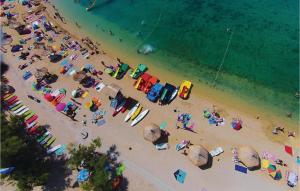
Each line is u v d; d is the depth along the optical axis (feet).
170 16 200.85
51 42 185.06
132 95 155.53
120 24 196.85
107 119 147.43
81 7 209.56
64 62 172.86
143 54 177.17
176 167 130.31
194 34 187.93
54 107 153.69
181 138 139.03
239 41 181.47
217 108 149.28
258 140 137.28
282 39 181.27
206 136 139.33
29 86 163.32
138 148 137.08
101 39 187.01
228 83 160.35
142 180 127.54
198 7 206.18
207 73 165.48
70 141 141.28
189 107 149.89
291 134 138.21
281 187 123.34
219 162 130.82
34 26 193.77
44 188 127.95
